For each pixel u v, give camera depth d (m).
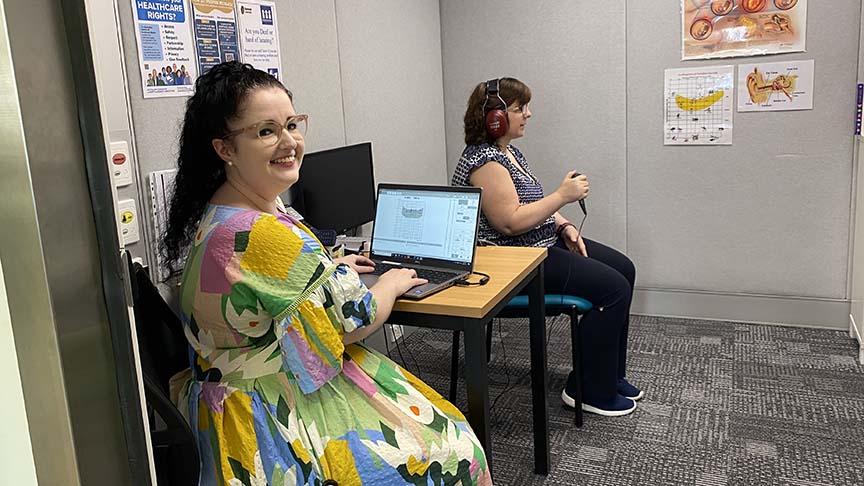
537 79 3.74
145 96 1.95
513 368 3.16
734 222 3.54
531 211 2.60
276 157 1.61
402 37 3.42
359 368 1.71
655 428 2.57
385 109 3.28
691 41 3.42
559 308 2.56
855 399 2.69
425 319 1.83
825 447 2.36
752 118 3.40
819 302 3.46
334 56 2.85
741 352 3.22
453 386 2.69
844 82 3.23
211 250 1.54
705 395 2.80
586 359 2.64
